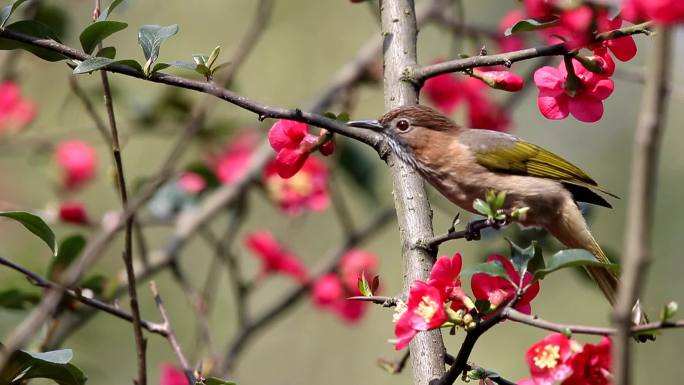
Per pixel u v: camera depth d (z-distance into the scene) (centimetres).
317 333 1739
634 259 395
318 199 1213
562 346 523
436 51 1706
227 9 1744
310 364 1716
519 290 524
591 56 646
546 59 1197
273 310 1192
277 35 1753
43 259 1488
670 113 1725
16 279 1116
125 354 1472
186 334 1543
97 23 637
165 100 1270
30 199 1569
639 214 392
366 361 1723
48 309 628
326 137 698
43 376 641
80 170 1237
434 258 650
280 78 1734
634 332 483
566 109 664
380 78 1311
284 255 1214
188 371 697
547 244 1045
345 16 1769
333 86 1315
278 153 700
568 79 650
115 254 1495
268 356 1716
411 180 683
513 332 1725
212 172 1230
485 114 1198
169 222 1209
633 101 1808
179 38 1728
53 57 671
